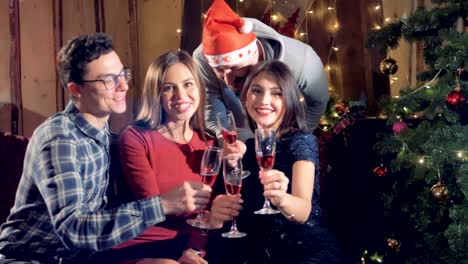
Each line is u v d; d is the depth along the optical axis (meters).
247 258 2.18
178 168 2.18
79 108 2.00
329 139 3.24
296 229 2.11
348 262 2.15
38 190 1.91
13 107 3.46
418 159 2.64
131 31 3.77
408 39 2.72
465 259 2.44
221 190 2.26
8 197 2.42
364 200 3.18
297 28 3.83
